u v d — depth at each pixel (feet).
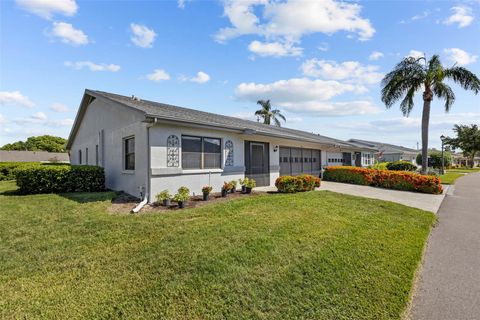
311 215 20.83
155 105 35.45
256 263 12.10
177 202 23.76
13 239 15.10
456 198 34.99
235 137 34.60
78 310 8.77
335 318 8.61
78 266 11.89
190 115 31.63
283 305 9.18
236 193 31.40
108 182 35.91
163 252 13.17
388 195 35.45
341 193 33.86
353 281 10.87
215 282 10.46
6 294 9.70
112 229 16.67
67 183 31.17
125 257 12.71
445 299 10.01
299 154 50.80
